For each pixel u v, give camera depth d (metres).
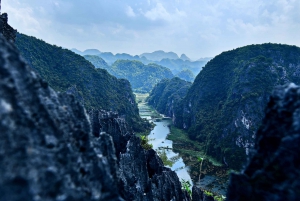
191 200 52.06
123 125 55.22
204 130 141.62
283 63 149.75
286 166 13.93
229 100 134.12
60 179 11.23
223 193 76.19
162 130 166.25
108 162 17.17
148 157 51.56
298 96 15.29
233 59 169.38
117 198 14.53
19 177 9.87
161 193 41.09
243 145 104.75
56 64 157.62
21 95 11.54
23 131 10.78
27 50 138.75
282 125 15.43
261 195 14.77
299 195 12.61
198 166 99.94
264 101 117.69
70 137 13.85
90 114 47.50
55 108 13.99
